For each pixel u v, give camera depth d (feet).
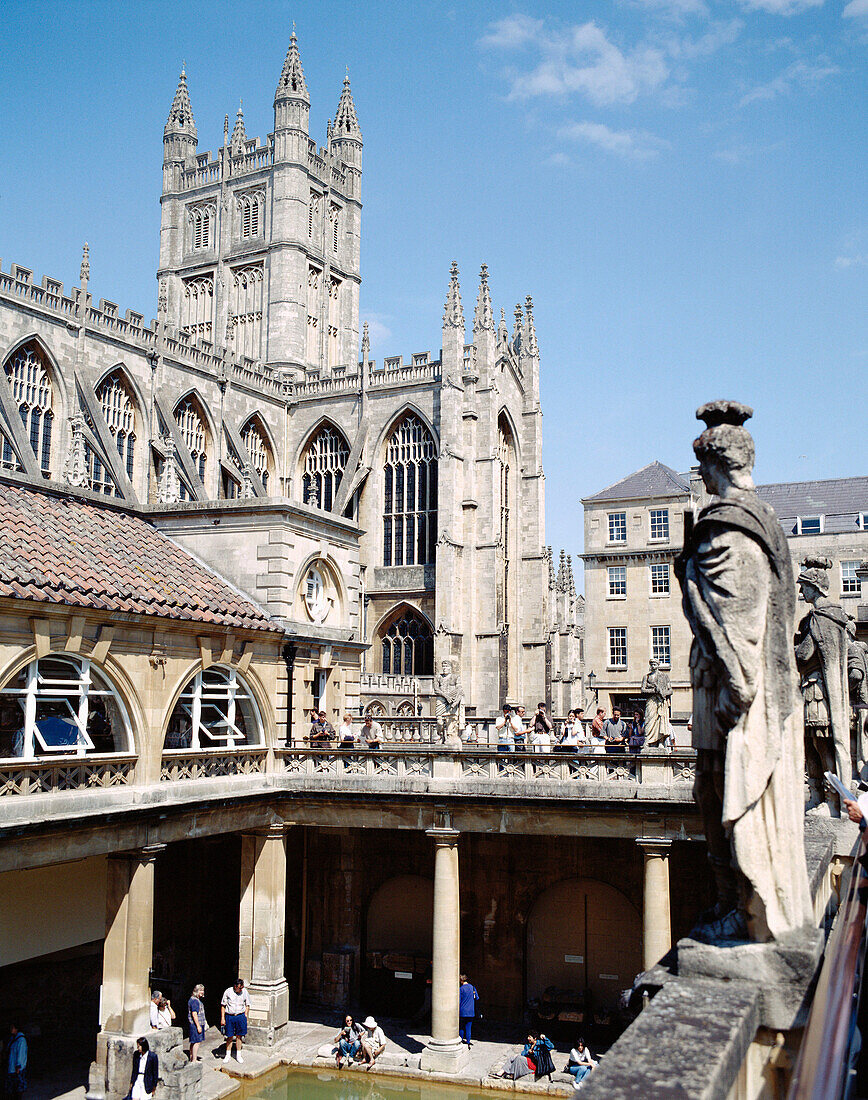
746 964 21.03
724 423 24.97
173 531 133.28
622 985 130.41
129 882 100.12
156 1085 92.63
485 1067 113.29
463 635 263.70
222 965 145.89
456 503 264.31
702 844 129.29
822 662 44.80
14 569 90.53
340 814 119.24
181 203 376.48
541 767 110.11
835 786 27.32
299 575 131.54
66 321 226.99
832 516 239.91
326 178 374.63
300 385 305.73
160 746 104.32
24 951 100.73
